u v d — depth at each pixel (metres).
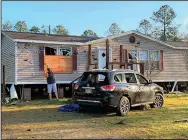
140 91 13.73
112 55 23.47
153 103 14.79
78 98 12.96
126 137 8.56
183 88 27.84
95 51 22.95
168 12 58.44
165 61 25.91
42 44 21.00
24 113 13.36
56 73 21.34
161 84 26.41
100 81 12.61
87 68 22.00
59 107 14.70
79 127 10.02
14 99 18.81
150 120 11.38
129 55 24.22
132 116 12.45
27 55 20.50
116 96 12.48
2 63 21.91
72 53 22.11
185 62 26.89
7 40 21.33
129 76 13.52
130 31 24.06
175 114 12.95
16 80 20.02
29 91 19.64
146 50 25.03
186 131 9.38
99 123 10.80
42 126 10.20
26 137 8.48
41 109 14.77
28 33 23.95
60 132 9.20
